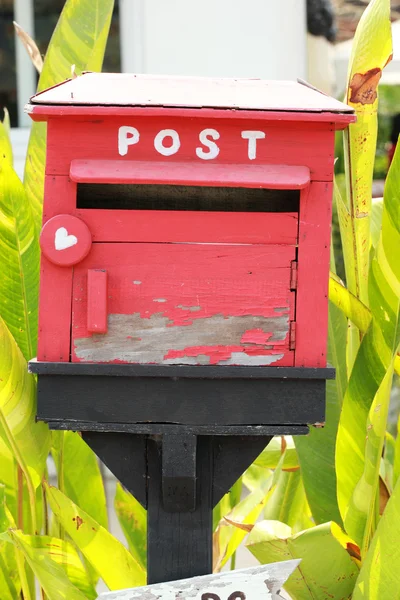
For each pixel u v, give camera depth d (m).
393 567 1.04
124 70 2.87
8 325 1.29
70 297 1.00
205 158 1.00
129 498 1.46
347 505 1.24
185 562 1.08
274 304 1.00
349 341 1.40
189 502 1.05
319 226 1.00
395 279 1.17
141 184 1.08
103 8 1.38
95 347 1.00
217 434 1.02
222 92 1.05
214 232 1.00
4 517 1.33
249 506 1.43
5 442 1.27
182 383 1.01
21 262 1.26
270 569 1.03
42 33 3.12
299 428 1.01
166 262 1.00
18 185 1.21
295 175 0.98
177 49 2.78
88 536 1.19
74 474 1.43
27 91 3.13
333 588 1.19
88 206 1.11
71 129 1.00
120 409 1.01
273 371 0.99
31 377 1.16
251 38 2.76
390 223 1.15
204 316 1.00
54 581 1.14
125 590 1.02
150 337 1.00
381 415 1.10
